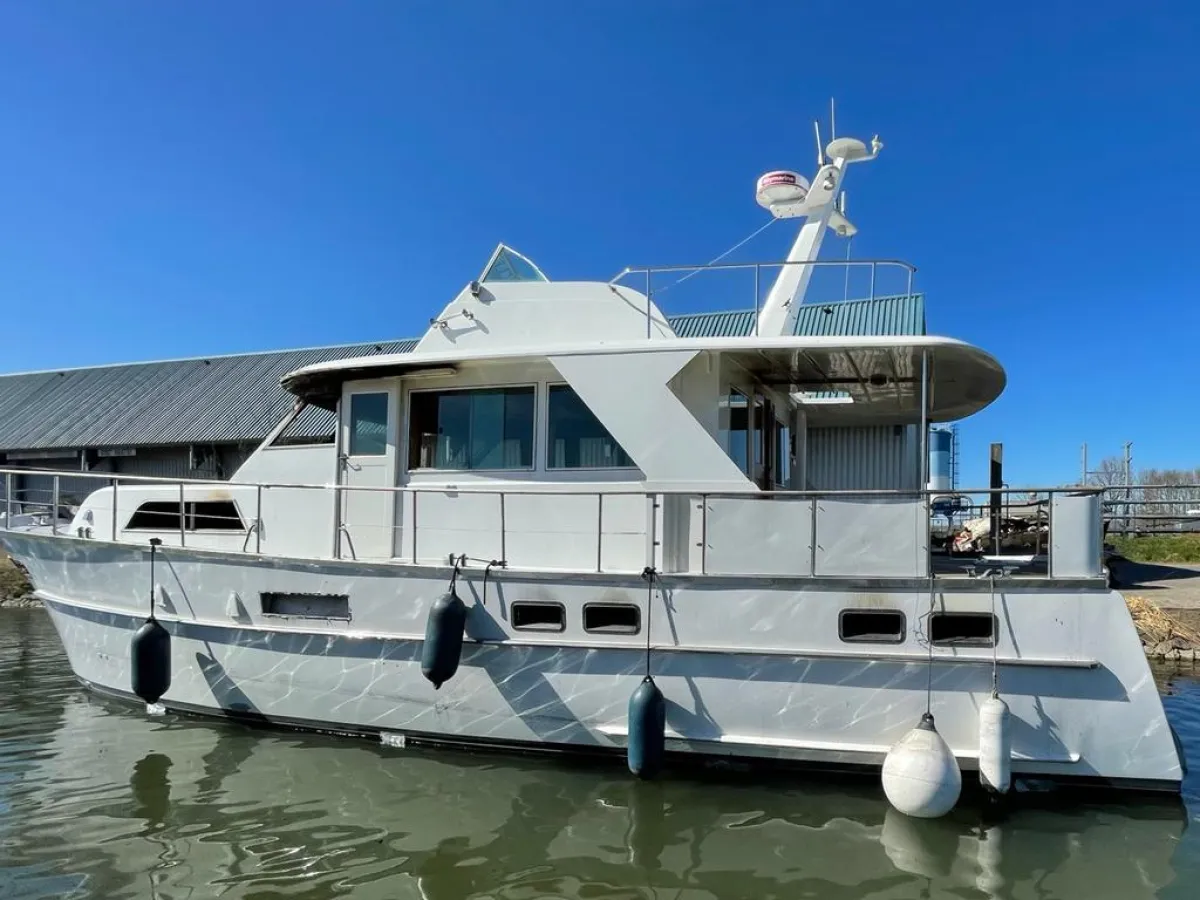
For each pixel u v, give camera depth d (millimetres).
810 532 5691
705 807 5547
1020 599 5410
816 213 8172
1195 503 18797
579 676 6020
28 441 25500
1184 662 12359
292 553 7340
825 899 4500
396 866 4863
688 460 6305
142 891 4582
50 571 7898
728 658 5770
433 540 6918
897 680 5547
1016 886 4625
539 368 6809
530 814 5484
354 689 6492
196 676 6988
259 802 5711
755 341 6309
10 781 6121
